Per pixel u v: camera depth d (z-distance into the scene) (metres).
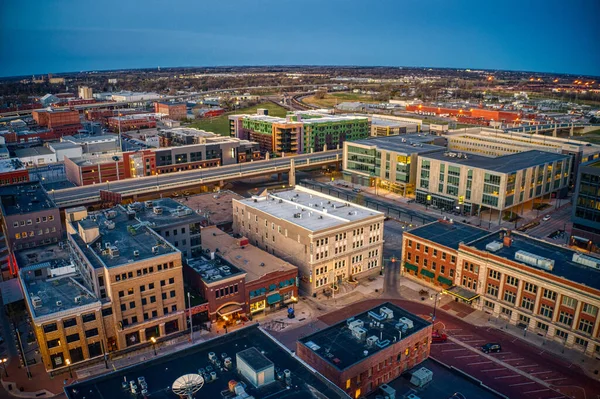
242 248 121.06
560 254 103.19
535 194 176.75
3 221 127.12
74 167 198.50
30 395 79.31
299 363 64.50
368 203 185.75
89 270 91.25
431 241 116.25
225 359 64.25
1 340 95.50
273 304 107.69
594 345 87.88
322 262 113.19
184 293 104.25
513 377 83.06
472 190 169.25
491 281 103.56
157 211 121.00
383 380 73.50
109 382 61.81
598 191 137.62
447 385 72.88
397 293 114.44
